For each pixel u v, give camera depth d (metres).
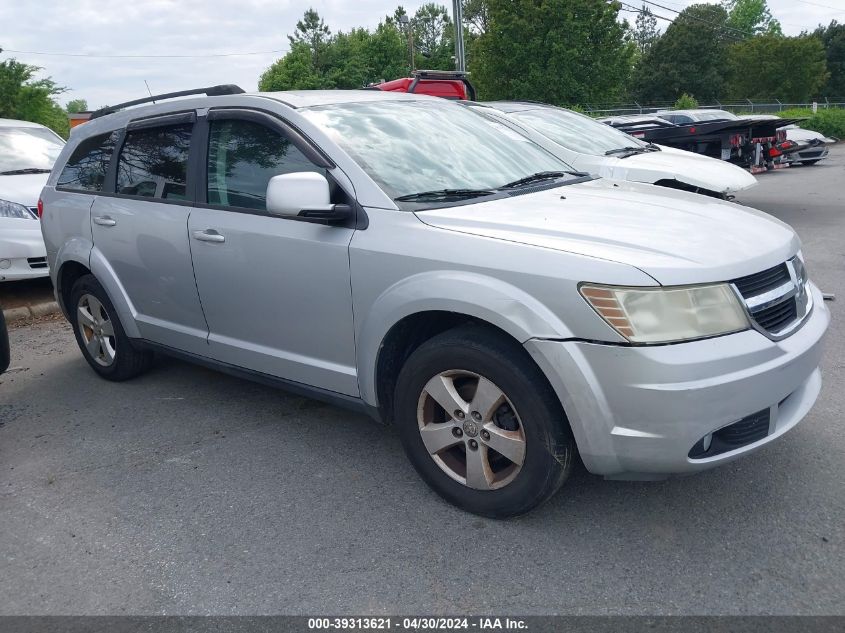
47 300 7.46
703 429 2.54
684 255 2.67
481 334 2.87
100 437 4.16
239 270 3.70
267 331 3.70
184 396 4.74
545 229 2.89
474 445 2.98
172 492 3.47
